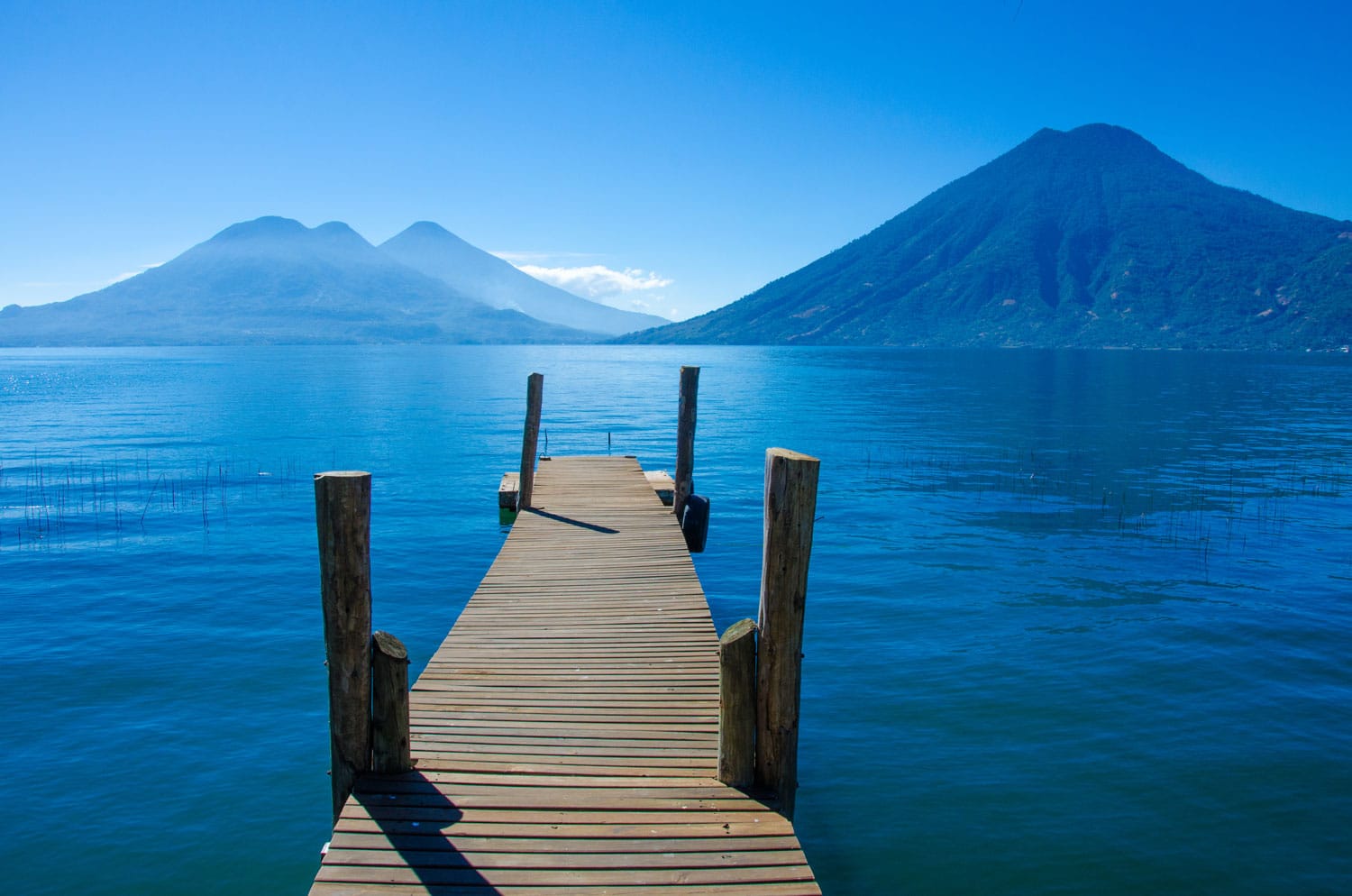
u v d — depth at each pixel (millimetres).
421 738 5898
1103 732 8164
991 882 5980
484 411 45125
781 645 5125
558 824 4855
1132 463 26500
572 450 29875
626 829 4812
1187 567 14195
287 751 7727
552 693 6762
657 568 10656
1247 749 7832
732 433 35781
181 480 22672
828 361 141250
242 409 45844
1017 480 23406
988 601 12266
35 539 15953
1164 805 6914
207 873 6039
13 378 83312
